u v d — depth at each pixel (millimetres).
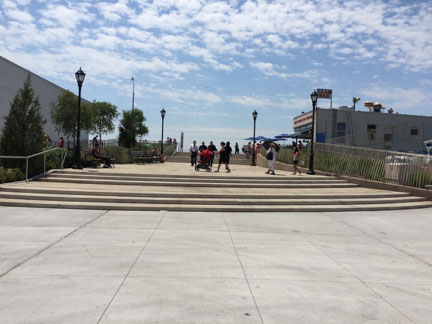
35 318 3391
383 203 11859
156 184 12359
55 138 33875
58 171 13352
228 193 11352
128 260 5336
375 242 7148
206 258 5582
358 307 3875
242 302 3910
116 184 12305
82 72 15242
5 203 9617
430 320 3596
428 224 9133
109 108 43312
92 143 22484
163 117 28797
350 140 30109
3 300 3785
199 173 15133
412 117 33938
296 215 9867
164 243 6410
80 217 8516
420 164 13523
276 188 13172
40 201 9844
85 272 4746
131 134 42969
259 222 8719
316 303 3949
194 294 4102
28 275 4574
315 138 32844
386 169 14320
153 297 3971
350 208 10844
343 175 16344
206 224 8242
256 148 33406
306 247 6535
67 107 31703
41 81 30844
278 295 4152
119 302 3807
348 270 5227
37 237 6551
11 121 13430
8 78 25281
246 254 5898
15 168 12602
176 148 37375
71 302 3775
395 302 4051
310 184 13984
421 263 5734
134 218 8625
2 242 6148
